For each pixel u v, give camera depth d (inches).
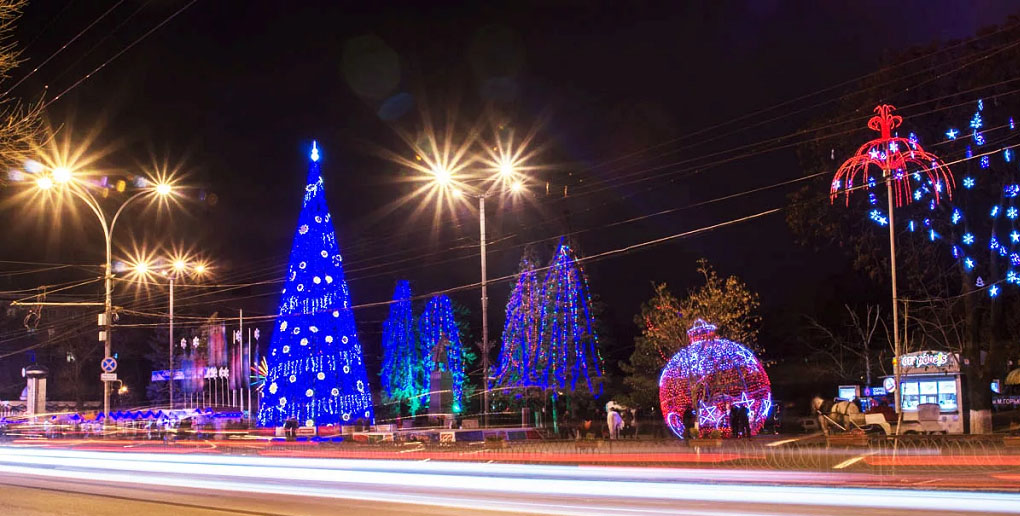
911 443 940.6
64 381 2918.3
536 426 1521.9
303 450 1174.3
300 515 553.6
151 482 819.4
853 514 488.1
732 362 1288.1
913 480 631.2
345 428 1493.6
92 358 2940.5
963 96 1112.8
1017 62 1062.4
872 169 1160.2
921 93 1135.0
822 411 1274.6
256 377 2197.3
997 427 1327.5
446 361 1886.1
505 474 783.7
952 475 659.4
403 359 2112.5
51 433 1818.4
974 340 1205.7
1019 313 1233.4
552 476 750.5
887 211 1200.2
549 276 1598.2
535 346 1585.9
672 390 1331.2
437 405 1702.8
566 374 1578.5
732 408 1227.9
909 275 1249.4
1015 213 1119.6
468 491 669.9
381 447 1170.6
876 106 1140.5
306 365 1519.4
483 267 1299.2
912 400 1264.8
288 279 1567.4
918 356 1268.5
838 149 1196.5
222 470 928.3
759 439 1171.3
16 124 636.7
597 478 716.7
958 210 1160.2
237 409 2662.4
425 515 538.3
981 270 1195.9
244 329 2790.4
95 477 892.0
